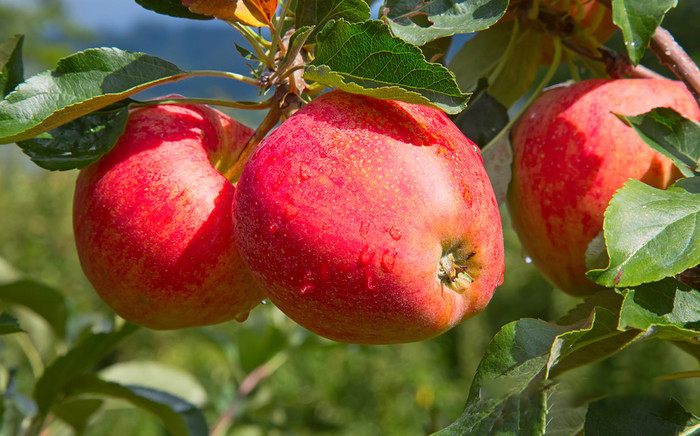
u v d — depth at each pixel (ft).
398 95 1.29
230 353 3.01
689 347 1.52
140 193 1.41
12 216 8.44
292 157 1.32
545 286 8.22
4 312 1.50
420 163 1.30
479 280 1.34
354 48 1.31
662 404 1.34
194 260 1.42
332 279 1.30
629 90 1.53
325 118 1.33
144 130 1.45
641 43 1.31
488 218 1.34
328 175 1.30
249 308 1.50
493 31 1.70
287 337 2.75
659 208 1.27
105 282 1.45
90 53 1.40
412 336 1.34
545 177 1.54
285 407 3.20
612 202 1.27
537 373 1.29
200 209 1.41
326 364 6.91
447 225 1.30
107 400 2.12
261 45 1.46
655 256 1.25
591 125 1.52
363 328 1.33
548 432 1.46
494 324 8.30
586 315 1.41
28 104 1.38
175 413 1.77
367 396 6.87
